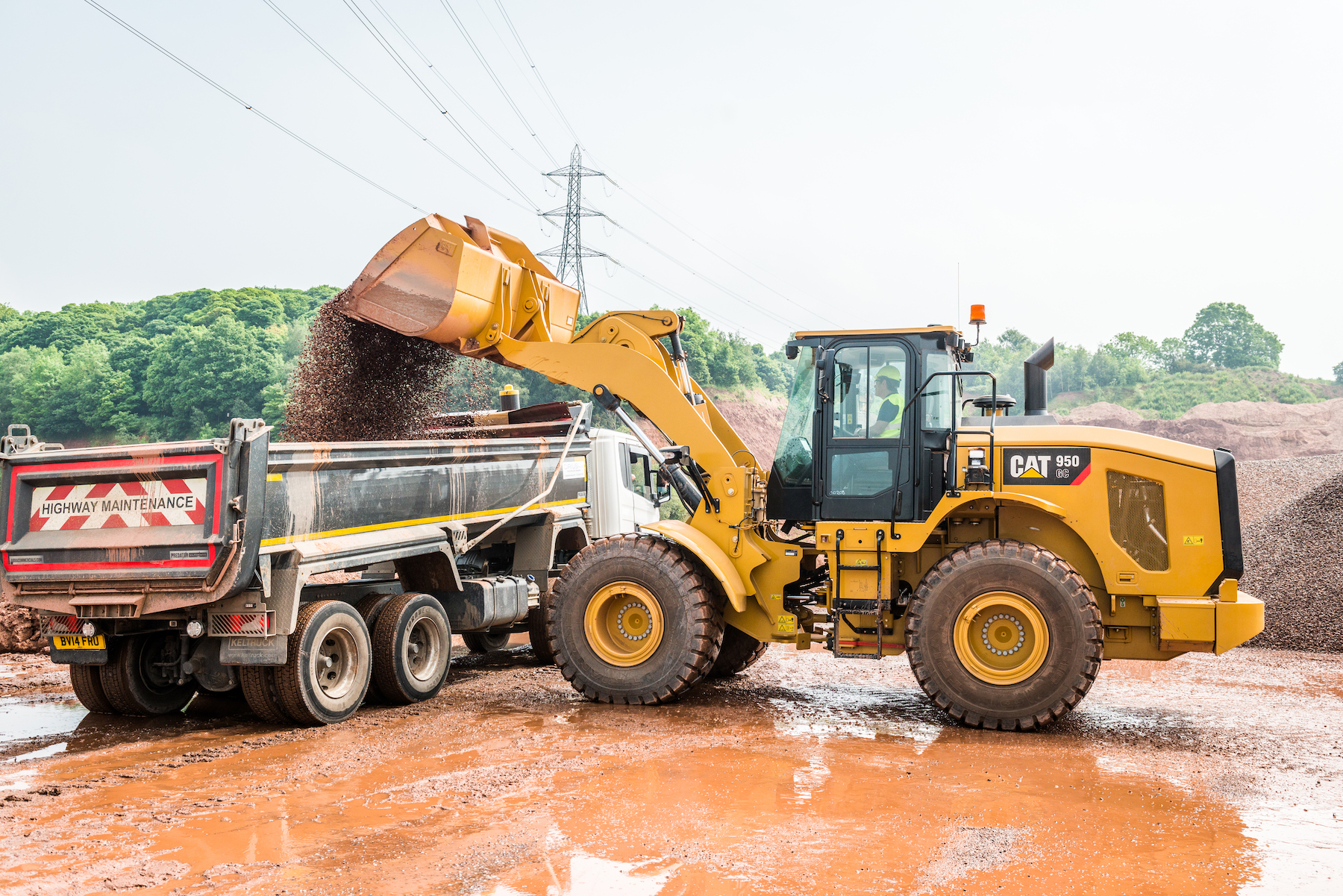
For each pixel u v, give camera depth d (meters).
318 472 6.36
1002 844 4.06
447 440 7.78
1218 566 6.40
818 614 7.48
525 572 9.17
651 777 5.07
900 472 6.96
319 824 4.25
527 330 8.01
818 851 3.94
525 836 4.10
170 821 4.29
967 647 6.43
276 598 6.00
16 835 4.09
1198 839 4.16
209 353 89.06
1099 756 5.66
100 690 6.61
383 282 7.40
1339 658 9.62
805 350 7.56
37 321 123.50
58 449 6.53
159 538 5.84
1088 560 6.83
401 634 7.05
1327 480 12.19
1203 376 108.69
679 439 7.46
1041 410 7.72
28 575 6.17
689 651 6.98
